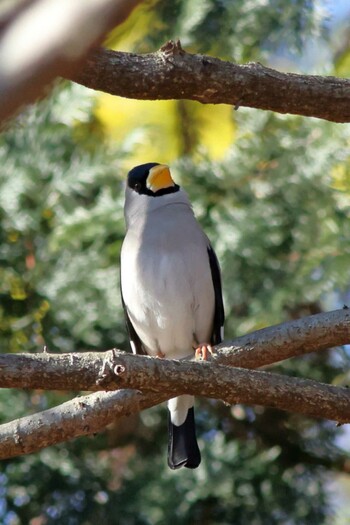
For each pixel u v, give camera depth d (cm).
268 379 511
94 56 545
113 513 1021
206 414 1090
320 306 1111
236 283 1057
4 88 151
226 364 581
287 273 1056
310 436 1105
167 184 844
